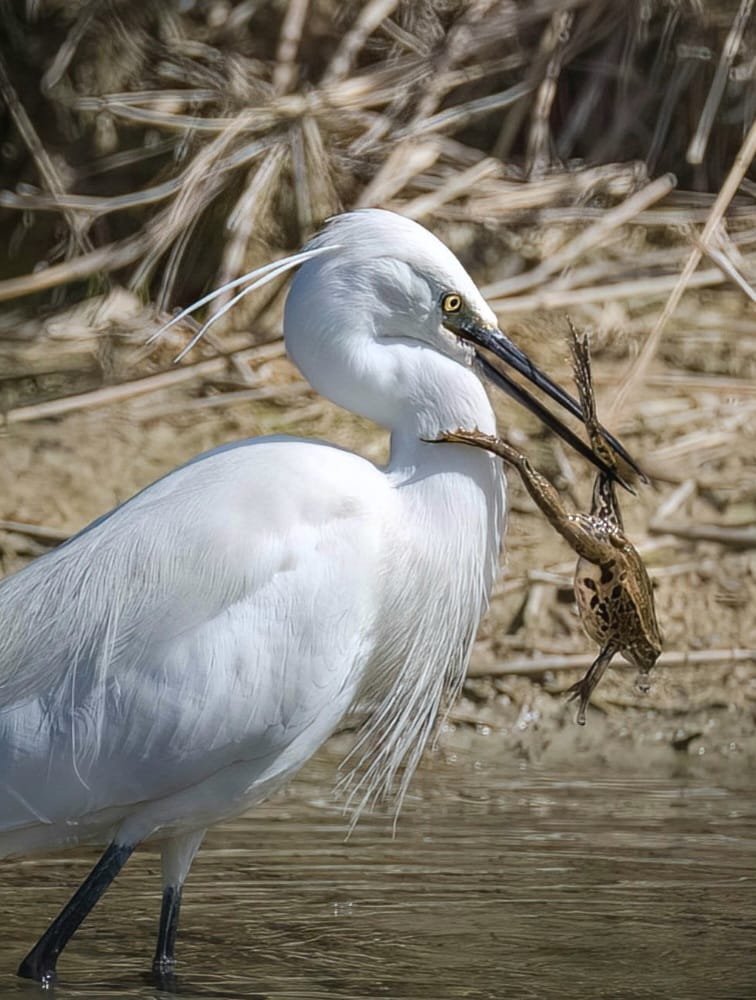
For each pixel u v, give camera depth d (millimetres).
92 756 7664
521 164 16672
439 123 16344
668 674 12484
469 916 8508
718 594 12938
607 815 10148
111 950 8133
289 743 7934
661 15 16688
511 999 7289
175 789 7770
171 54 16891
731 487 13695
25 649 7871
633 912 8508
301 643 7750
